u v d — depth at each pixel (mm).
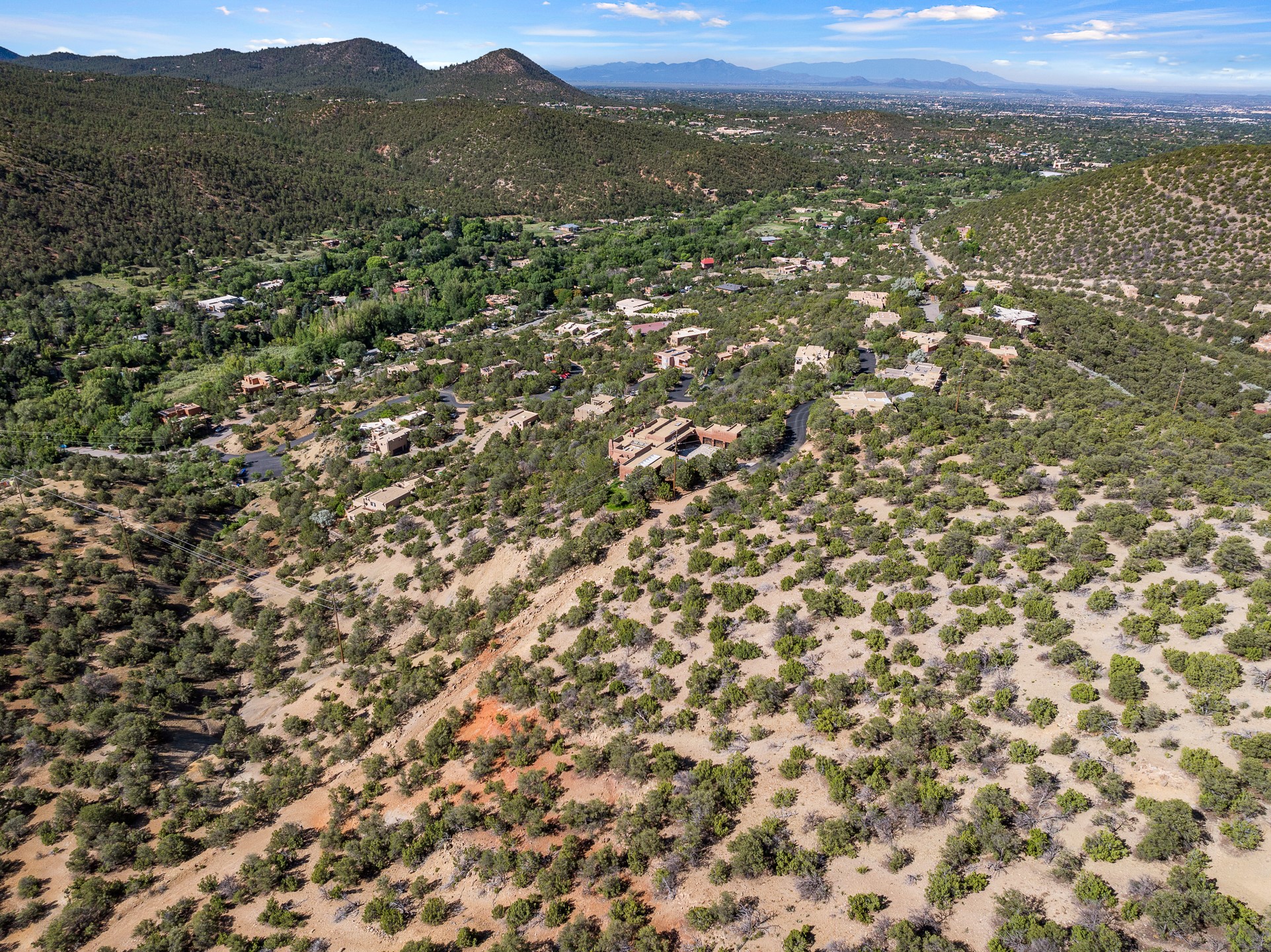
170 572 107688
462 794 65688
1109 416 112750
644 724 67250
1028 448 102562
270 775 74625
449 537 109500
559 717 71312
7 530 104562
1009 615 69188
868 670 66750
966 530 82875
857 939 47344
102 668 87375
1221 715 55375
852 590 78250
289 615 102000
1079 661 62781
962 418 113125
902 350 153750
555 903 53562
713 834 56281
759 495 100062
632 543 93312
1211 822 49562
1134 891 46500
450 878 58344
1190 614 64250
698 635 76938
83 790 72188
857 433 117375
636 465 110250
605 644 78312
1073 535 78500
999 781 55406
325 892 59281
